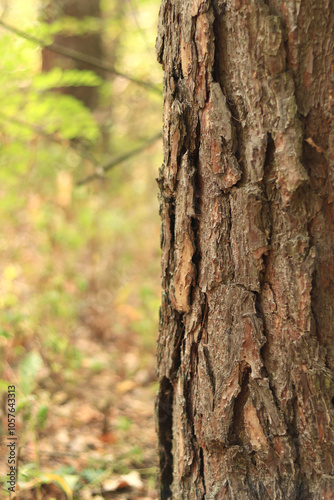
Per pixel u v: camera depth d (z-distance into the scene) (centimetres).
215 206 202
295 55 195
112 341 411
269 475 203
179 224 206
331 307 200
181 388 211
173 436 216
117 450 266
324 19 195
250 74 197
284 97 196
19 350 320
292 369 200
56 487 240
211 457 207
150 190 593
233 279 203
